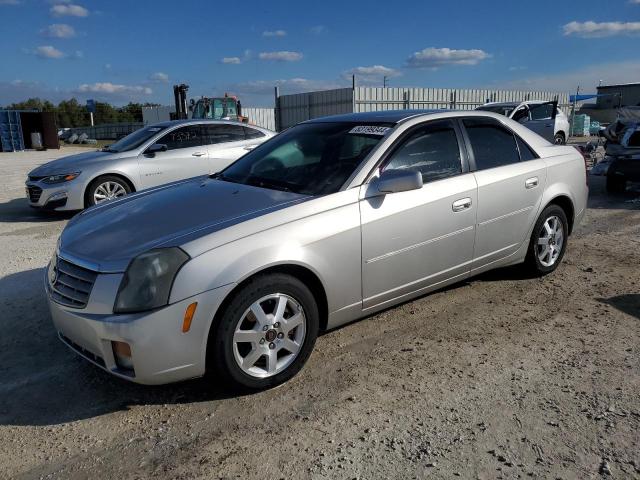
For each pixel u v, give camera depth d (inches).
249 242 116.8
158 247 112.6
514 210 172.7
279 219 123.3
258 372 121.3
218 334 113.9
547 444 101.9
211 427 110.6
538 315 162.7
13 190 482.0
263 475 95.9
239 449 103.3
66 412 117.3
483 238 164.6
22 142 1286.9
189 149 351.3
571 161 195.5
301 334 126.2
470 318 161.6
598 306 168.6
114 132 2249.0
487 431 106.3
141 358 107.6
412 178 131.6
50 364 138.7
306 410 115.5
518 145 181.2
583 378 125.3
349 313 137.4
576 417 110.0
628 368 129.3
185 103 985.5
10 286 197.9
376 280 139.6
